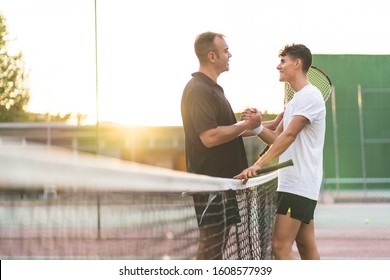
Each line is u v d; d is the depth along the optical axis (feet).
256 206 40.86
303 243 39.11
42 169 13.14
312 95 35.94
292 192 36.47
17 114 162.50
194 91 34.73
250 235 38.29
